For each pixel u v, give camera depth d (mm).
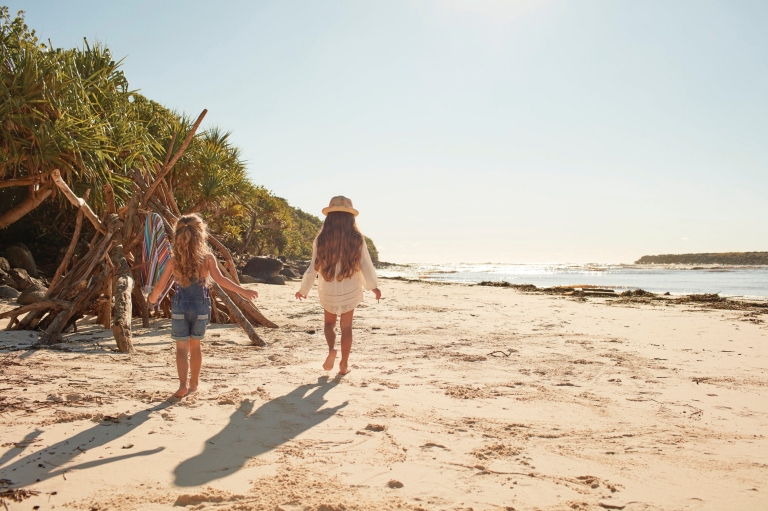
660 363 5176
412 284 24875
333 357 4441
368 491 2225
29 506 2000
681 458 2666
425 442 2854
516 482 2354
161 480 2287
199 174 16484
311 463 2531
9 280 12898
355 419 3246
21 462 2422
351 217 4512
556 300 14539
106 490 2168
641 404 3672
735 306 12703
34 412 3170
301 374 4512
